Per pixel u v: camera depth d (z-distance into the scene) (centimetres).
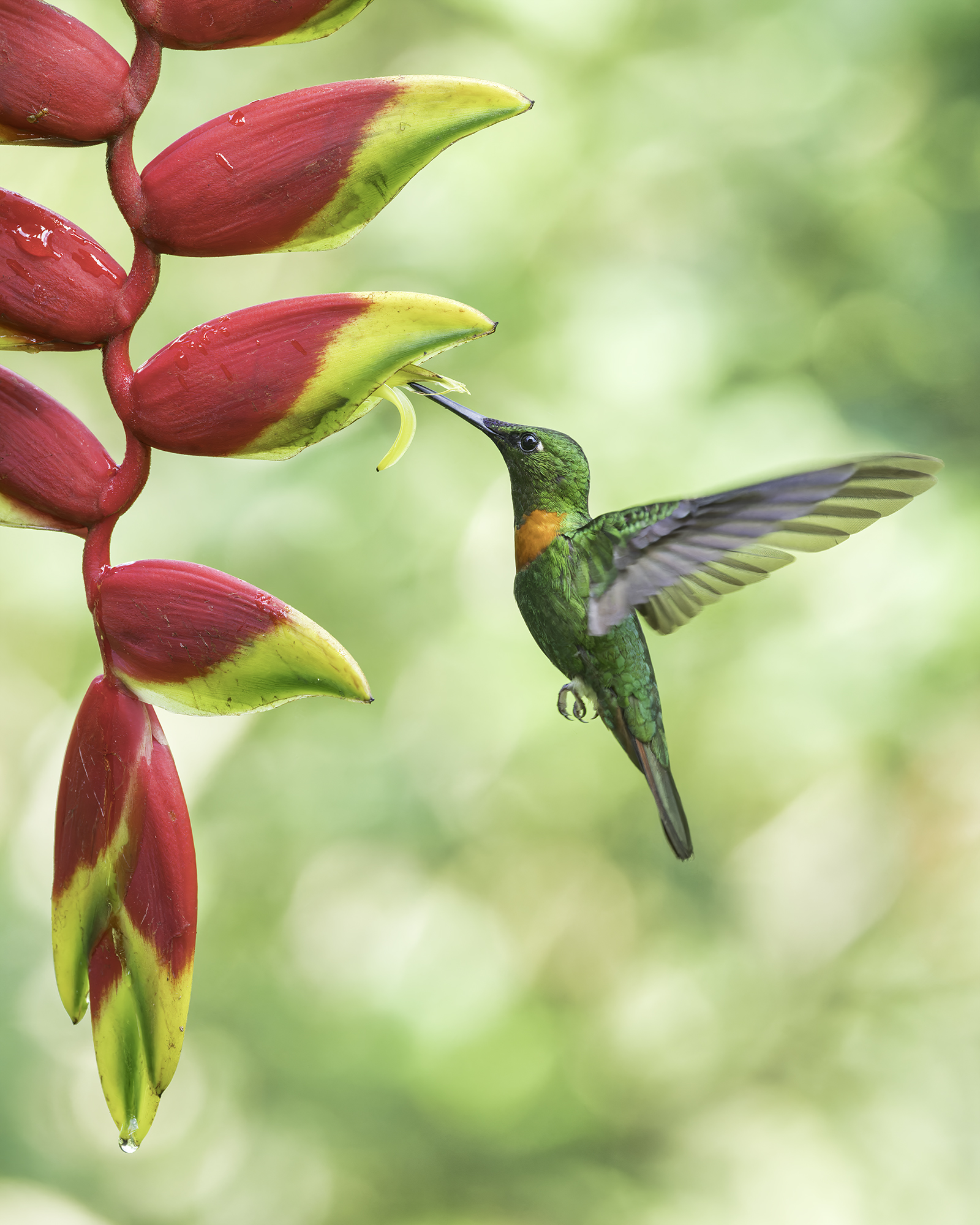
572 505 430
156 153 1089
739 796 1082
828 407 983
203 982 1127
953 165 1025
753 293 1019
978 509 962
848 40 1018
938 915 1105
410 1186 1093
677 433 971
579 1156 1123
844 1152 1091
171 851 218
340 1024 1118
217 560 1065
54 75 203
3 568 1112
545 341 1022
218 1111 1100
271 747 1137
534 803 1108
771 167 1030
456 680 1059
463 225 1047
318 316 208
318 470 1080
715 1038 1159
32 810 1144
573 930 1184
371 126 205
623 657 438
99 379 1096
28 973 1058
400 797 1078
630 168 1048
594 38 1053
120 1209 1042
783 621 995
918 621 948
